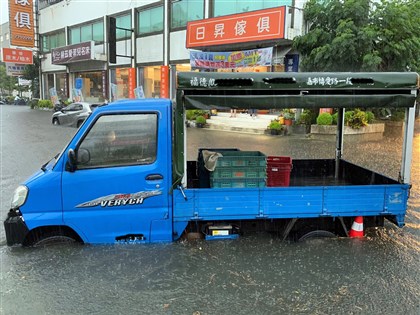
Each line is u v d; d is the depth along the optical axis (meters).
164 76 21.81
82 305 3.36
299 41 14.41
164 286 3.68
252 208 4.35
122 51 25.28
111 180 4.18
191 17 20.19
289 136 14.70
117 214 4.26
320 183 5.79
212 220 4.43
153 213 4.29
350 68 13.51
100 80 27.84
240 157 4.49
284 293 3.57
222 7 18.56
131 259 4.17
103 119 4.18
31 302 3.41
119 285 3.69
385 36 13.16
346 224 4.85
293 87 4.07
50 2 33.00
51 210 4.20
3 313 3.24
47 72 35.38
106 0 26.05
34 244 4.37
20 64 38.38
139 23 23.77
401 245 4.69
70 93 31.58
